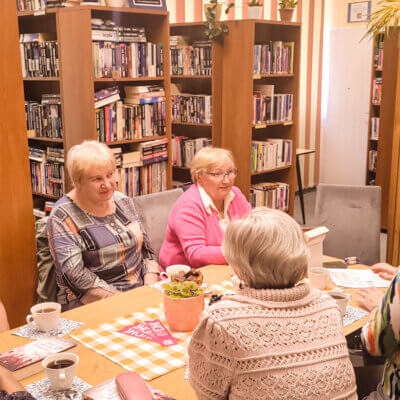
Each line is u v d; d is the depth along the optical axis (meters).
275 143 5.02
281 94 5.00
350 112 7.60
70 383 1.36
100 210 2.51
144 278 2.58
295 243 1.18
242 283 1.24
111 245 2.46
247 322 1.13
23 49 4.06
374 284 2.15
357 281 2.19
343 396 1.15
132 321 1.80
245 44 4.50
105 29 3.69
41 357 1.46
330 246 3.19
